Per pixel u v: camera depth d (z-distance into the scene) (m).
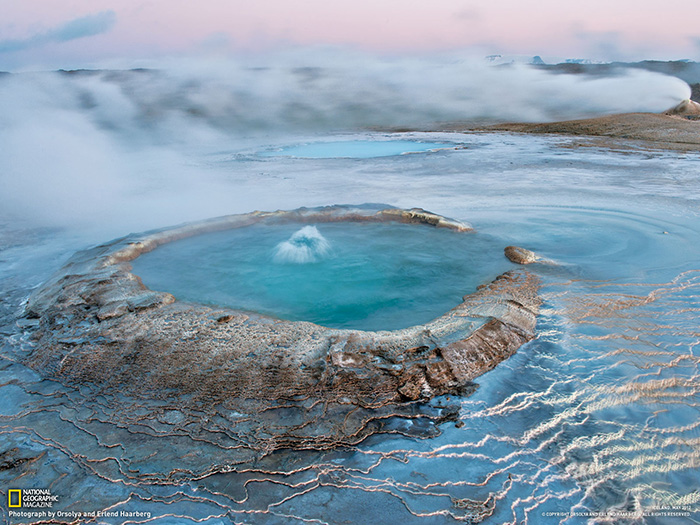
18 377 3.52
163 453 2.74
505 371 3.49
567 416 3.01
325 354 3.50
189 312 4.13
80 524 2.30
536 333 3.98
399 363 3.43
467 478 2.55
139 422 2.99
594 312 4.32
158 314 4.10
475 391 3.27
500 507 2.37
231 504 2.40
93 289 4.51
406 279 5.09
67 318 4.14
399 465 2.65
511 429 2.91
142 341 3.74
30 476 2.60
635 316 4.24
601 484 2.50
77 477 2.59
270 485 2.52
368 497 2.44
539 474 2.57
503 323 3.94
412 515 2.33
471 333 3.74
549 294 4.68
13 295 5.02
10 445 2.83
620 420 2.96
